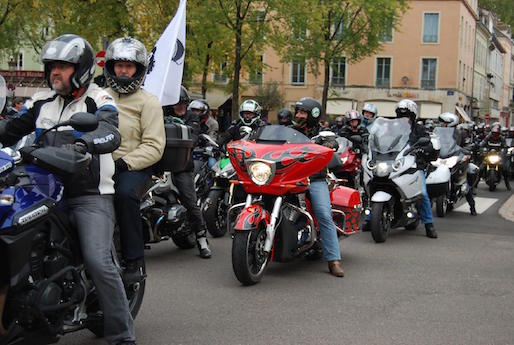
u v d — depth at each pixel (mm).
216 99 44844
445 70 49781
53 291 3646
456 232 10078
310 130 7059
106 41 15469
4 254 3404
